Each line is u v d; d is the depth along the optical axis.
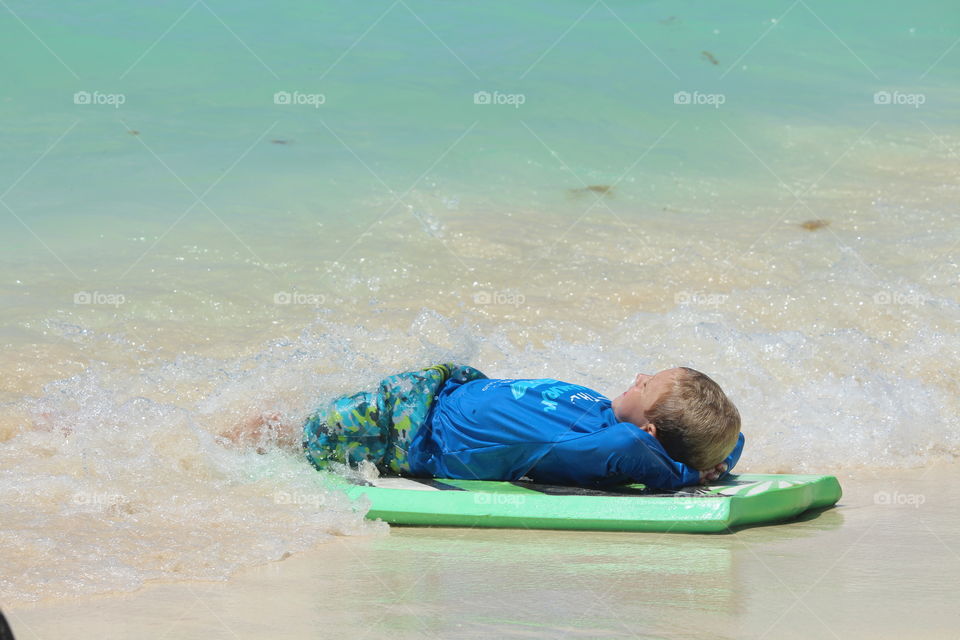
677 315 19.80
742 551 11.30
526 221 24.95
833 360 18.19
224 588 9.88
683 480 13.09
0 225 22.17
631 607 9.51
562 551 11.26
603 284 21.41
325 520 12.05
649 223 25.25
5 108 28.31
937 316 20.20
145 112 29.17
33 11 34.50
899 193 28.61
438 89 32.84
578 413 13.05
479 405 13.39
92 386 15.79
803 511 12.81
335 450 13.50
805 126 33.56
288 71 32.97
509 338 18.59
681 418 12.66
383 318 19.02
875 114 35.25
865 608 9.55
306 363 15.95
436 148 28.80
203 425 13.96
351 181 26.27
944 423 16.36
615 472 12.79
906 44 42.41
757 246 23.94
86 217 22.95
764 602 9.68
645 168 29.09
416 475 13.66
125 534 11.13
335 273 21.08
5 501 11.87
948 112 36.06
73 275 20.19
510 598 9.73
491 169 27.97
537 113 31.77
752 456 15.07
